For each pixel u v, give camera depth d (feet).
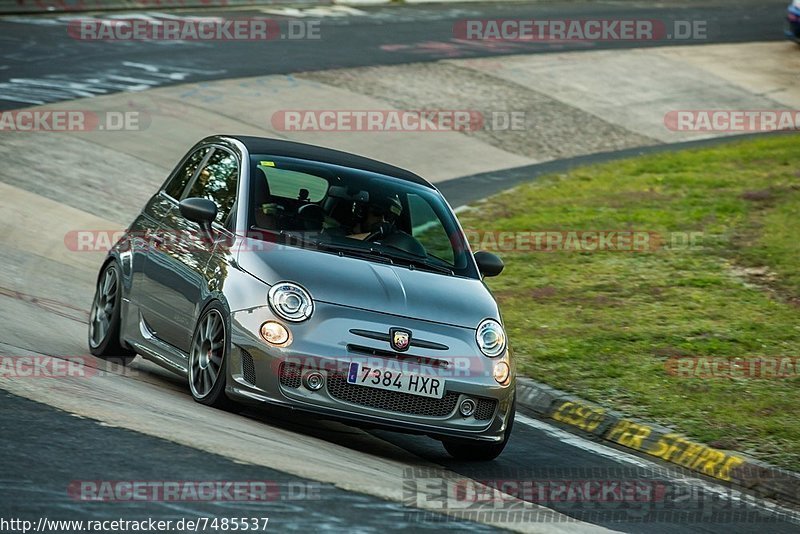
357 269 84.74
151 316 94.27
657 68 334.24
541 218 189.47
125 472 61.31
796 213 187.32
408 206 94.79
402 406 80.38
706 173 221.87
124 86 243.40
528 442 96.58
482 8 413.59
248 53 293.43
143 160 198.70
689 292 149.38
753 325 134.82
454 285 88.12
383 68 295.28
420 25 366.22
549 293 148.46
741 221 184.75
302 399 78.48
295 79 271.28
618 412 104.68
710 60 348.79
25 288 124.77
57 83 237.86
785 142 250.78
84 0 325.83
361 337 79.66
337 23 353.92
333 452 77.10
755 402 108.17
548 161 243.19
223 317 81.97
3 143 190.80
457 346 82.12
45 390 76.59
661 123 286.05
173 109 231.91
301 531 55.98
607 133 271.08
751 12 445.78
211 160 98.27
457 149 241.35
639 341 127.75
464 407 81.97
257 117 237.25
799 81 333.21
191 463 64.69
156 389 88.58
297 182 92.02
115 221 165.48
